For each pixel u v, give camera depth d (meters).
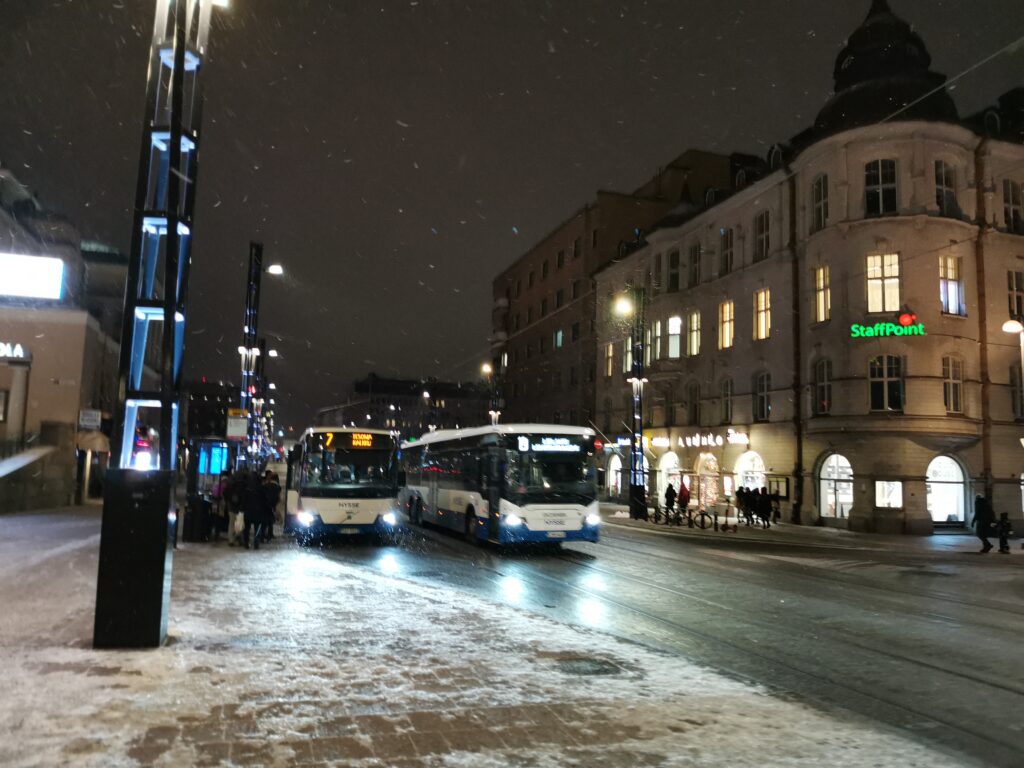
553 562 17.30
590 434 18.94
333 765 4.48
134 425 7.77
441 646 7.59
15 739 4.72
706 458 39.69
